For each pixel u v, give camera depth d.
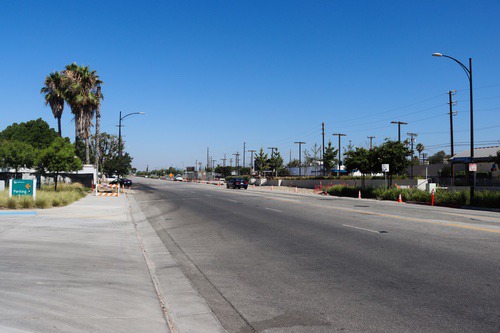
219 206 24.52
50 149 32.53
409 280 7.21
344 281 7.24
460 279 7.20
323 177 62.06
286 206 23.89
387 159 36.00
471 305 5.84
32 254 8.96
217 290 6.84
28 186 21.41
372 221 15.79
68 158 33.41
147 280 7.12
